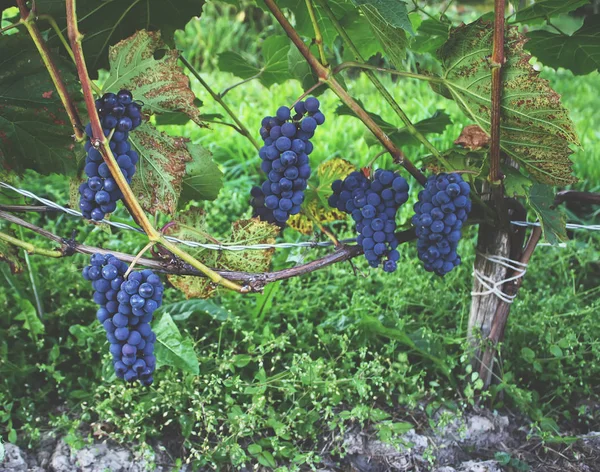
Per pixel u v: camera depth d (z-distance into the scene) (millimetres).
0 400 1541
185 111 1254
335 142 2600
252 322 1710
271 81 1633
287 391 1539
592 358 1753
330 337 1657
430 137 2623
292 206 1274
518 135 1314
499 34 1225
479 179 1500
